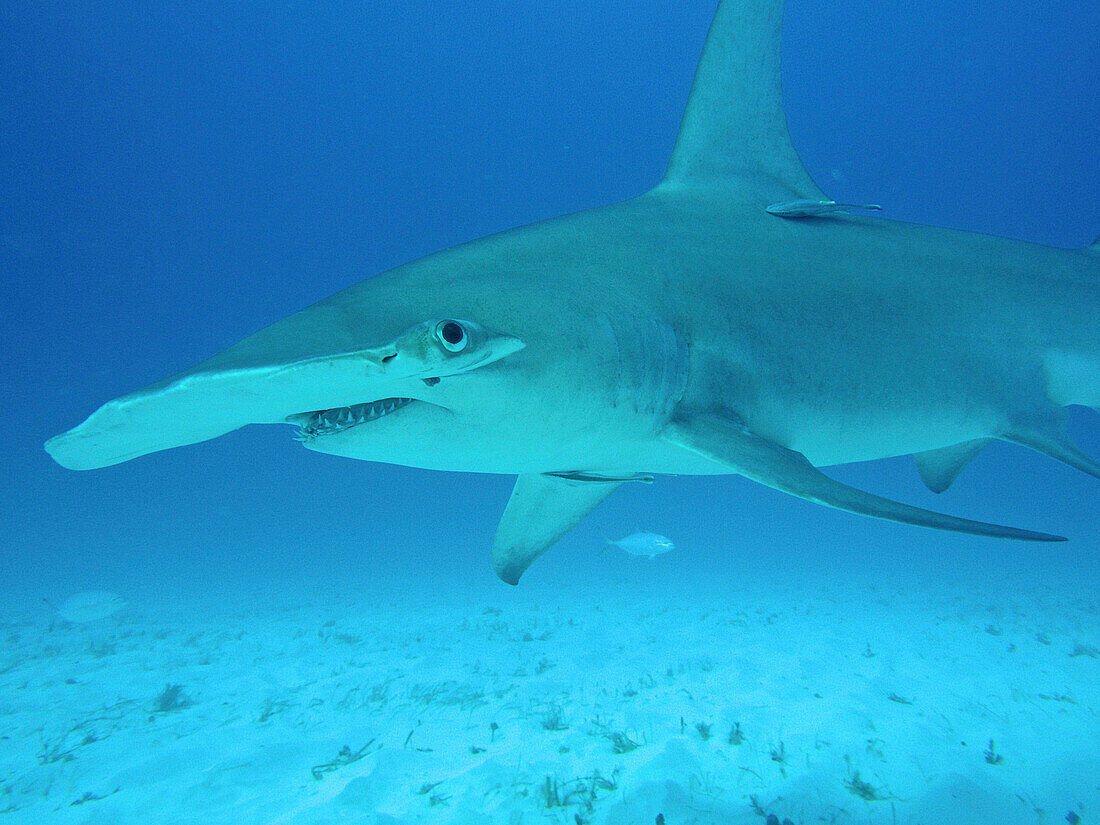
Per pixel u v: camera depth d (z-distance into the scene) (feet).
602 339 7.75
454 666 24.30
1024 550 88.58
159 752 16.05
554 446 8.04
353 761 14.62
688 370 8.88
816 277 10.44
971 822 10.69
